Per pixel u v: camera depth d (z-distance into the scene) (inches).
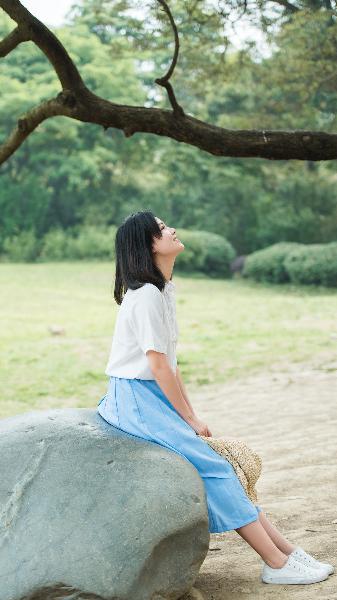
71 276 975.0
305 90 415.2
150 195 1288.1
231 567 153.3
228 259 1092.5
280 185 1155.3
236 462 138.0
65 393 382.6
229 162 1067.9
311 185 1149.1
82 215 1284.4
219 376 410.0
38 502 124.9
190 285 948.6
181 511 124.6
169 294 141.9
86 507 123.3
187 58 370.9
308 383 374.3
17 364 451.2
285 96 551.5
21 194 1242.0
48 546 119.8
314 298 806.5
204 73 388.8
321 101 486.3
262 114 634.2
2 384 401.1
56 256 1181.7
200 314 664.4
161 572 123.3
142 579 119.3
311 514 183.0
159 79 213.2
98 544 119.5
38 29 215.2
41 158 1232.8
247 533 137.4
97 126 1224.2
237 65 405.4
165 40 317.1
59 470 128.4
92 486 125.6
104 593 116.4
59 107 228.1
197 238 1085.8
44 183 1279.5
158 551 121.9
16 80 1144.8
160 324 135.5
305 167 1136.8
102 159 1243.2
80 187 1229.1
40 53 1152.8
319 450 242.2
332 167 783.7
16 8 211.8
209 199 1240.2
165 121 221.5
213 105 961.5
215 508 133.3
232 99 938.1
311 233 1135.6
